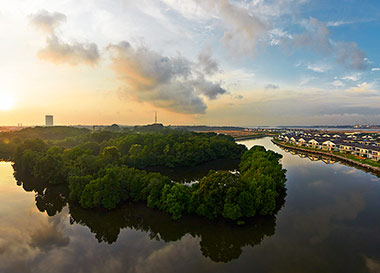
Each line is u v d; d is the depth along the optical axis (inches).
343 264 1408.7
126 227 1927.9
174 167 4426.7
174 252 1561.3
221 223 1923.0
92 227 1932.8
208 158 5132.9
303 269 1365.7
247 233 1785.2
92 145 4820.4
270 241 1678.2
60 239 1740.9
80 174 2751.0
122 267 1398.9
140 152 4490.7
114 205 2171.5
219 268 1384.1
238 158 5364.2
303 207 2308.1
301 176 3602.4
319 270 1354.6
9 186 3100.4
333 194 2726.4
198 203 2014.0
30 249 1604.3
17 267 1411.2
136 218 2026.3
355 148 5703.7
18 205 2434.8
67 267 1403.8
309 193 2753.4
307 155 6210.6
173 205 1979.6
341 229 1851.6
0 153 5128.0
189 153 4532.5
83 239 1739.7
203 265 1414.9
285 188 2945.4
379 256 1489.9
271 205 2000.5
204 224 1908.2
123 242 1692.9
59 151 4143.7
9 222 2036.2
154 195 2159.2
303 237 1733.5
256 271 1352.1
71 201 2454.5
